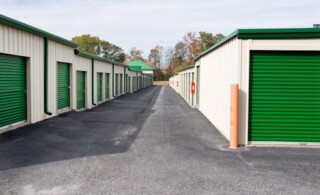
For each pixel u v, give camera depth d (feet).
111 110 53.83
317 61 25.43
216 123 35.50
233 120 25.07
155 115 46.88
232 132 25.18
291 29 24.73
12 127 32.07
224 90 30.83
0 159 21.25
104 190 15.80
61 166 19.77
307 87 25.61
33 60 35.73
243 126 25.94
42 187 16.14
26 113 35.55
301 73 25.57
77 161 20.98
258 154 23.06
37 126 34.24
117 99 80.48
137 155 22.65
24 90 34.91
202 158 21.89
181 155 22.71
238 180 17.38
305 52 25.41
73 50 49.52
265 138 26.07
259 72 25.75
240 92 25.72
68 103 49.57
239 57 25.49
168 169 19.30
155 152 23.57
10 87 31.68
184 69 87.20
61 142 26.89
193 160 21.36
